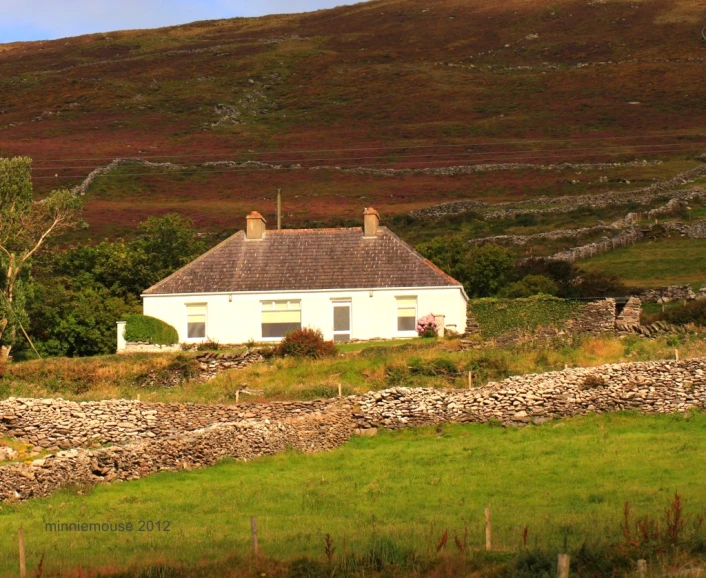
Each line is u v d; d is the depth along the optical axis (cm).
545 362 5784
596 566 2623
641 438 4612
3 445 4700
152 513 3622
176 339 6994
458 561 2728
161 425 4938
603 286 9225
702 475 3900
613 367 5178
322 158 18938
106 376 5956
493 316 6931
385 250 7231
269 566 2745
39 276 8575
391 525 3303
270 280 7131
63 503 3762
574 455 4372
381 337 6962
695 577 2489
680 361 5116
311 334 6262
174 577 2705
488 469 4209
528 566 2644
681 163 16925
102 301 7562
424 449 4656
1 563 2917
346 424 4972
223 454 4450
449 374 5675
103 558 2934
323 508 3684
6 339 6694
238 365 6131
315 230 7462
